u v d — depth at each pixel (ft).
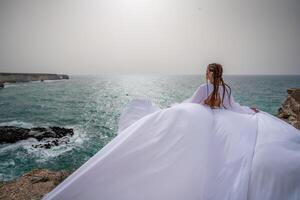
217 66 7.70
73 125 84.07
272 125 6.86
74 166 46.39
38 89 210.38
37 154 51.98
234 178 5.41
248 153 5.80
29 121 90.33
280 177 5.14
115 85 295.48
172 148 6.14
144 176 5.74
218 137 6.35
